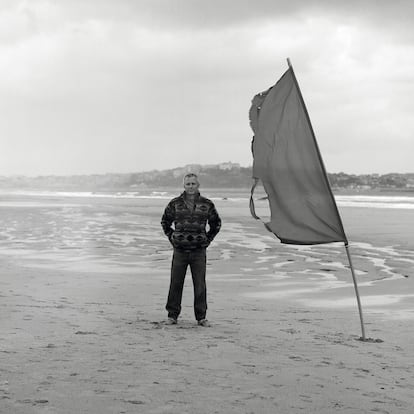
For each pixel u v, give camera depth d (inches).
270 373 204.2
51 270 593.0
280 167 278.4
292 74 277.0
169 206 304.0
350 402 169.9
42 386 176.2
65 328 285.7
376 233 1096.8
